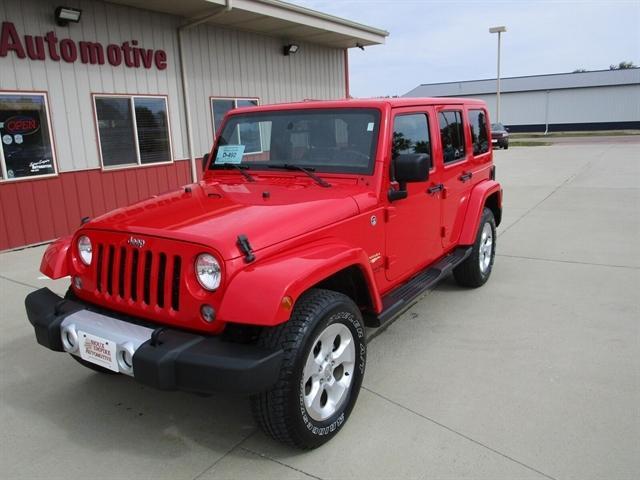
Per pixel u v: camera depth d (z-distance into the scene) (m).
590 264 6.44
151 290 2.78
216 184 3.91
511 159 22.72
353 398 3.13
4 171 7.99
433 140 4.36
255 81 12.55
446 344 4.25
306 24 11.51
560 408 3.27
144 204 3.40
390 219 3.70
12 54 7.90
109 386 3.72
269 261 2.70
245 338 2.78
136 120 9.86
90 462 2.89
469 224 5.11
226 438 3.07
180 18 10.41
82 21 8.77
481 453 2.85
